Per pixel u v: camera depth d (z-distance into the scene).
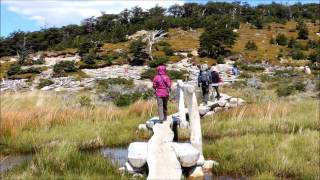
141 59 105.38
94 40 140.25
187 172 11.16
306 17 193.75
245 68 90.62
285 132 16.08
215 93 26.47
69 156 11.41
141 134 17.20
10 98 27.06
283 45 130.62
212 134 16.84
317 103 23.31
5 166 12.60
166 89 14.59
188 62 103.69
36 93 30.38
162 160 10.69
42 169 10.54
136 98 29.66
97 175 10.20
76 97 30.86
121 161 12.94
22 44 146.88
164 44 124.00
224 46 116.88
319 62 102.00
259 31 152.75
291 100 28.78
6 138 16.27
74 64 101.81
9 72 99.75
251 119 18.53
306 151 12.46
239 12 185.38
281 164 11.20
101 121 19.58
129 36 148.62
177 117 17.17
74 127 17.98
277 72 75.06
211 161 11.92
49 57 124.94
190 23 156.75
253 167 11.40
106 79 71.94
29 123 18.19
